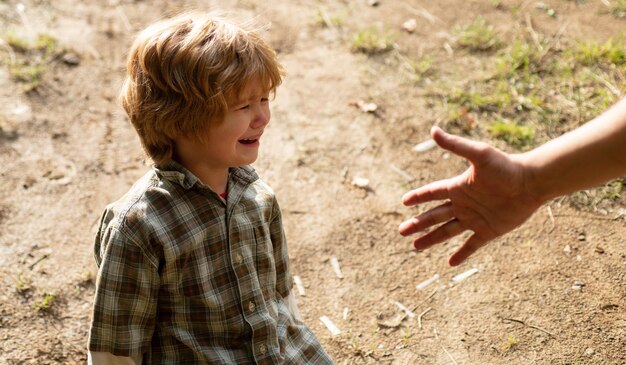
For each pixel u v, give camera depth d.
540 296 3.03
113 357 2.02
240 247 2.09
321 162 3.89
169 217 1.97
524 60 4.47
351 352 2.85
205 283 2.03
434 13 5.07
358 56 4.69
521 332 2.88
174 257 1.96
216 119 1.93
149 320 2.02
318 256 3.32
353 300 3.09
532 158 1.97
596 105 4.10
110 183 3.75
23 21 4.97
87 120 4.16
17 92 4.32
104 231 2.02
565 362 2.74
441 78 4.46
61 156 3.91
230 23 2.01
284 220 3.53
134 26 4.93
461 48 4.70
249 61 1.93
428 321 2.97
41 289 3.11
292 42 4.82
